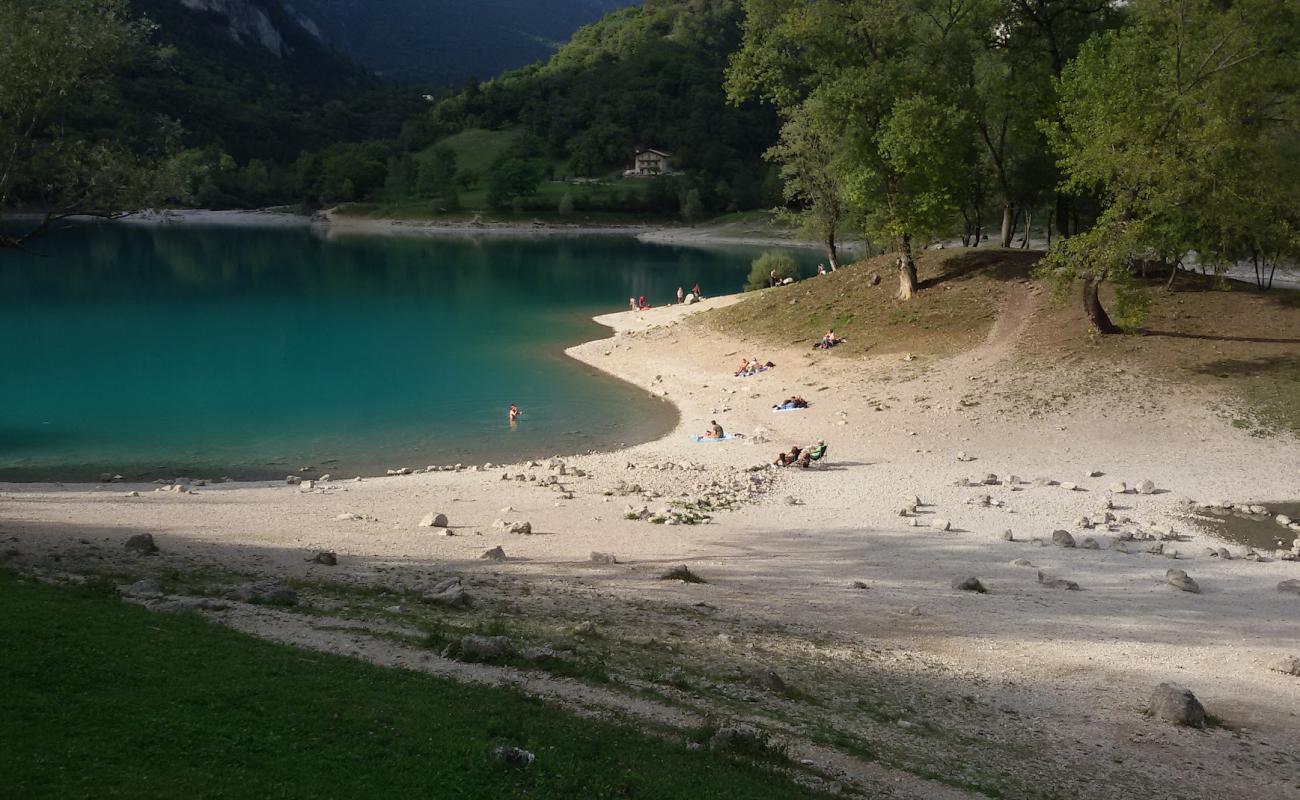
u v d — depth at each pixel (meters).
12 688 10.72
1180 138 40.81
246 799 8.98
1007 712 16.39
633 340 65.56
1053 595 23.89
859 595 23.22
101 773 8.99
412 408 48.75
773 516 31.12
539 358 62.34
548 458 40.09
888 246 65.19
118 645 12.89
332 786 9.57
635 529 28.97
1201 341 46.19
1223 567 26.53
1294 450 37.16
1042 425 40.94
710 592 22.58
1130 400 41.97
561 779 10.70
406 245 164.38
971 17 51.88
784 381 51.09
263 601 17.55
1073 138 49.25
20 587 15.73
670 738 13.01
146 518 27.16
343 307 85.62
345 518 28.78
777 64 55.53
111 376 54.94
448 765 10.54
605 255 153.12
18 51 26.70
